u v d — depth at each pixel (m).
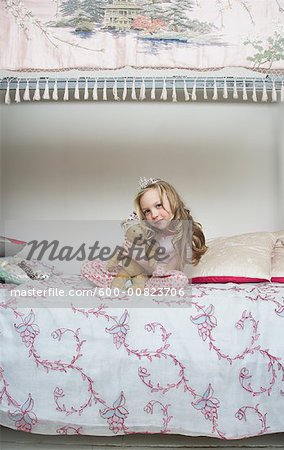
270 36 2.14
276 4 2.14
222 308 1.87
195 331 1.84
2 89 2.34
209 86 2.36
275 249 2.52
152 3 2.13
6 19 2.11
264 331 1.85
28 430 1.85
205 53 2.13
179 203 2.17
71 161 3.27
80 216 3.27
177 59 2.12
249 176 3.29
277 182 3.29
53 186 3.28
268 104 3.26
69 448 1.92
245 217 3.30
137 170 3.27
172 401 1.82
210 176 3.29
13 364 1.83
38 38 2.12
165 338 1.83
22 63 2.11
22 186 3.28
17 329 1.85
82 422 1.82
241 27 2.14
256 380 1.82
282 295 1.94
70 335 1.84
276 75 2.34
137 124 3.27
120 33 2.12
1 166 3.28
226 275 2.21
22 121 3.27
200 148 3.28
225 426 1.81
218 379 1.81
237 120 3.27
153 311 1.86
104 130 3.27
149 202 2.12
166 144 3.27
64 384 1.82
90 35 2.12
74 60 2.11
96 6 2.12
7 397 1.83
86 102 3.25
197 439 2.00
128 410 1.82
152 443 1.96
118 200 3.27
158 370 1.82
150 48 2.12
